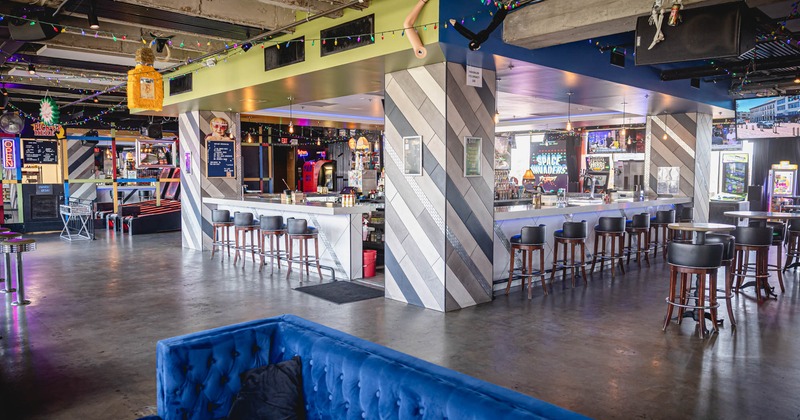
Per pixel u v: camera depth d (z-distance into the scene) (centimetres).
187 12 553
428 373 231
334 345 270
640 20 487
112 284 751
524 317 581
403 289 647
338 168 1961
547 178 1869
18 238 636
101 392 387
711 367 432
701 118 1071
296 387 275
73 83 1080
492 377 413
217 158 1055
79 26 617
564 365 438
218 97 862
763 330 531
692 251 509
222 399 277
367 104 1183
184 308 620
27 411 357
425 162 611
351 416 250
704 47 456
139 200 1591
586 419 185
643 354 463
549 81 734
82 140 1435
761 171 1446
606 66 725
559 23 527
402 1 533
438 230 604
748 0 450
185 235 1109
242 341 288
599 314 593
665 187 1107
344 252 778
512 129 1753
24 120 1167
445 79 584
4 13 552
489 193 646
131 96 653
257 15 620
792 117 1109
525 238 670
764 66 752
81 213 1247
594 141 1742
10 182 1340
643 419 343
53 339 508
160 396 269
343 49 600
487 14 552
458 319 573
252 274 823
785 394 380
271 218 808
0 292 702
